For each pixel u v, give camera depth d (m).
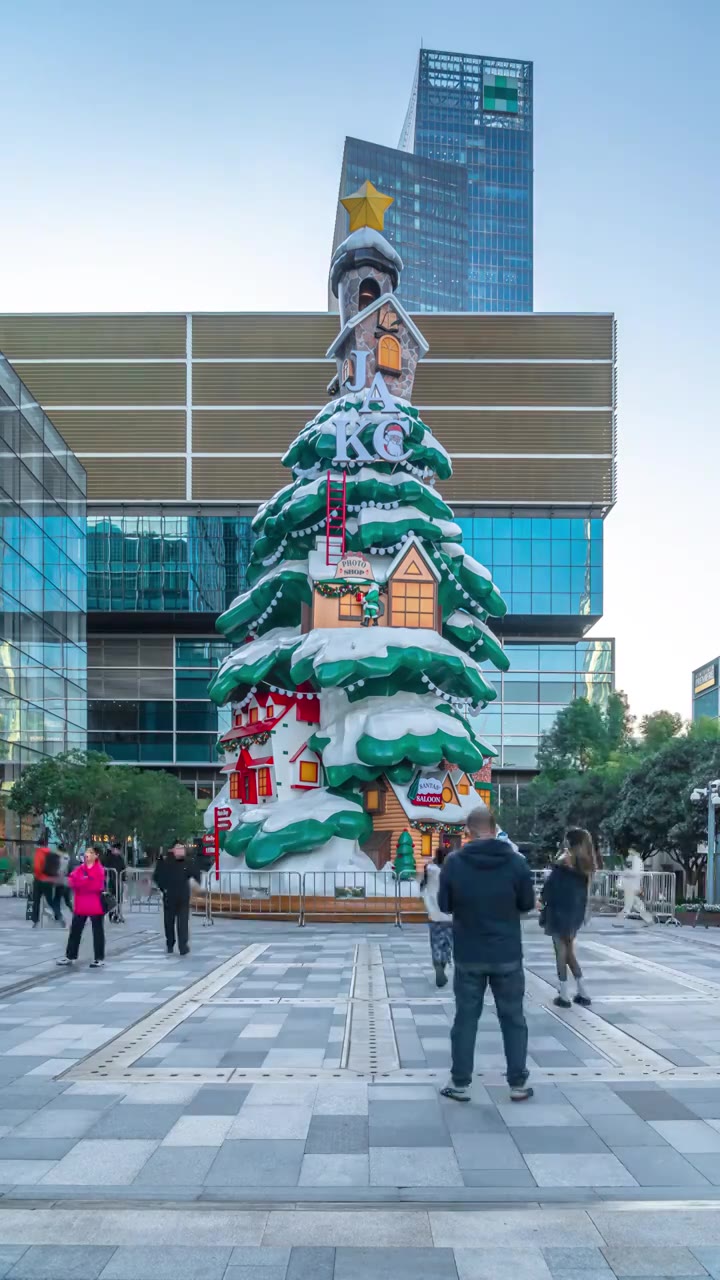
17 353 102.19
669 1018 11.55
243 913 30.55
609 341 103.19
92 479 99.94
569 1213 5.49
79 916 16.80
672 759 51.12
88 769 47.34
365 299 42.22
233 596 98.00
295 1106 7.59
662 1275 4.77
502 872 7.87
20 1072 8.67
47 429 55.03
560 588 98.94
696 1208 5.56
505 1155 6.43
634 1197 5.71
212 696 35.47
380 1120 7.22
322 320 102.81
